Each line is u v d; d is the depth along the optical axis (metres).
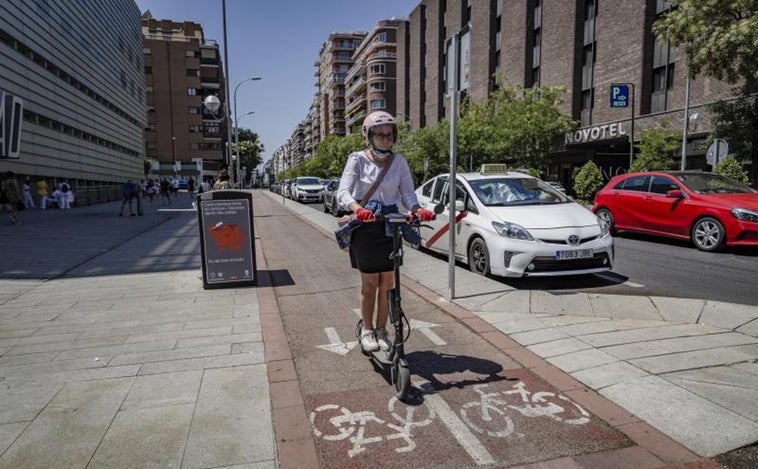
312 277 7.32
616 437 2.82
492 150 29.73
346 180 3.38
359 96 95.19
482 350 4.20
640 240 11.20
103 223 16.86
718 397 3.17
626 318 4.94
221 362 3.95
